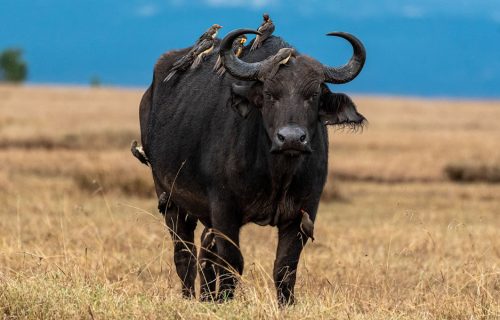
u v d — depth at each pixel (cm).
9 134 12419
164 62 3644
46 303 2625
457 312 2859
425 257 4441
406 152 12281
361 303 3059
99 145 12219
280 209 2900
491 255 4328
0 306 2600
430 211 6831
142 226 5047
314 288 3378
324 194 7750
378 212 6981
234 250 2930
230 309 2669
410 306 2958
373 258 4159
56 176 8956
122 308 2666
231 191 2912
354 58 2816
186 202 3253
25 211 5922
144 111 3722
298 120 2673
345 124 2858
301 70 2731
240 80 2925
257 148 2833
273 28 3078
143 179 7650
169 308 2675
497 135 15762
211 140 2992
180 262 3475
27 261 3475
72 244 4256
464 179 9962
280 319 2572
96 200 7000
